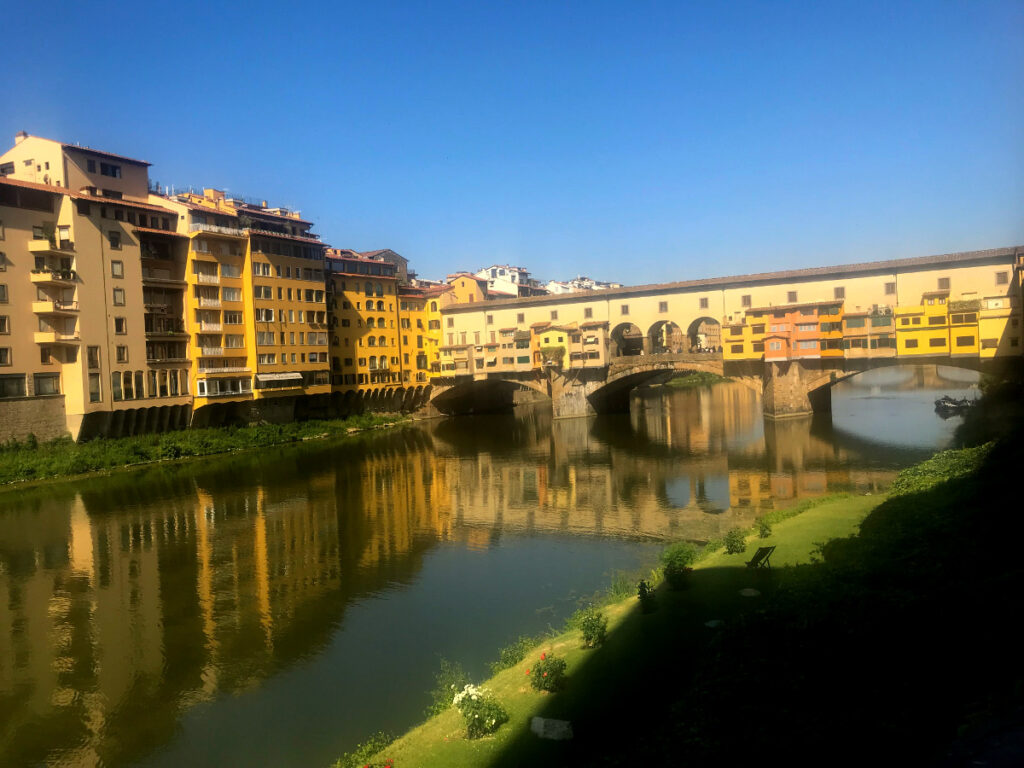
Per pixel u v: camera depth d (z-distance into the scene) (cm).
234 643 2700
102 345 6344
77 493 5259
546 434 8350
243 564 3638
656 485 5216
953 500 2770
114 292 6475
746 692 1376
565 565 3431
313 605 3055
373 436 8488
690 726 1295
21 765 1970
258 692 2316
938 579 1800
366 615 2917
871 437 6525
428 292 10744
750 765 1117
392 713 2130
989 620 1423
